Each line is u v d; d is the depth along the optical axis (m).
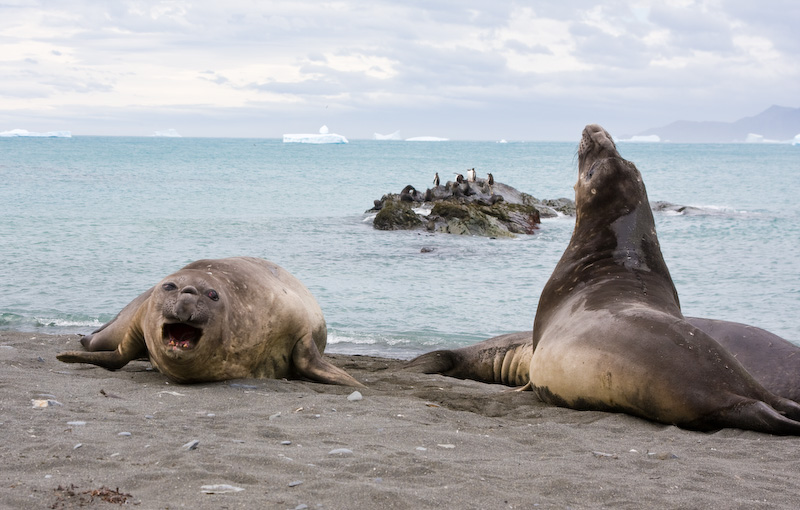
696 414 6.27
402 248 23.72
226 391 7.04
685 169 91.81
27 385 6.75
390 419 6.05
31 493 3.73
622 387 6.61
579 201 8.57
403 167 90.69
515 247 24.58
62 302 14.38
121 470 4.21
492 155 150.12
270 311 7.80
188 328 7.42
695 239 26.55
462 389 8.35
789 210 38.22
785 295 16.62
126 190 46.28
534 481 4.36
